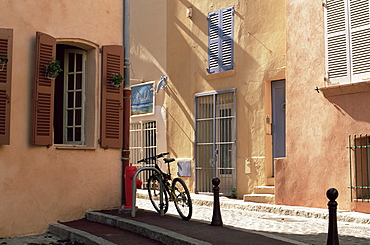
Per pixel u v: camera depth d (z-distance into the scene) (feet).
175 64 50.85
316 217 33.83
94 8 34.88
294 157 38.04
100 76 34.83
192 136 48.44
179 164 49.44
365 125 33.94
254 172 42.86
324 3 36.76
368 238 26.11
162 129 51.83
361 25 34.65
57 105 35.22
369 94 33.83
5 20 30.68
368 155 34.40
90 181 33.96
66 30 33.35
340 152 35.29
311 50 37.47
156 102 52.80
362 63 34.47
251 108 43.50
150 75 53.72
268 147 42.52
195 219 31.01
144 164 54.13
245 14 44.55
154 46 53.36
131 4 56.54
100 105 34.68
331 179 35.70
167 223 28.50
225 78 45.96
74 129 35.04
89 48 34.88
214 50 46.93
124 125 35.70
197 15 48.85
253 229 29.17
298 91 38.17
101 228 29.84
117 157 35.45
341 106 35.35
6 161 30.22
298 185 37.60
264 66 42.78
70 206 32.91
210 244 22.07
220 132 45.98
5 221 30.04
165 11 52.44
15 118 30.71
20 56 31.14
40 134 31.35
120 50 35.42
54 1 32.86
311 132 37.11
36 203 31.35
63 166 32.71
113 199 35.04
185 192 30.17
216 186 28.25
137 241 25.67
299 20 38.42
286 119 38.75
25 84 31.27
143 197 48.01
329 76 36.22
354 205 34.24
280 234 27.27
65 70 35.24
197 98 48.29
